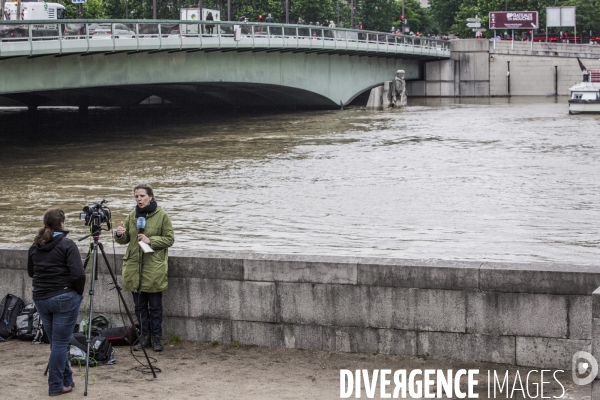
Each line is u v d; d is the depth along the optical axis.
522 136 47.62
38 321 10.56
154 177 33.53
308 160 38.25
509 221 24.84
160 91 67.94
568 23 104.44
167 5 113.88
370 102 72.88
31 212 26.53
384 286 9.77
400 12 144.62
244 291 10.25
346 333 9.94
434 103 80.19
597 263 20.12
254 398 8.68
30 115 69.62
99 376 9.41
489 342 9.48
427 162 37.41
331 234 23.25
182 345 10.38
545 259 20.59
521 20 100.06
